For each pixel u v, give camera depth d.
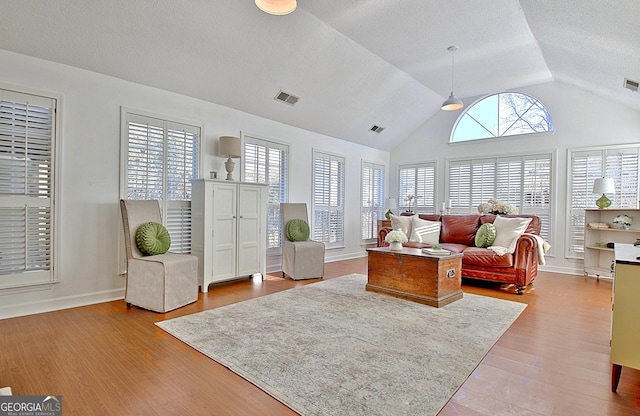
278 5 2.58
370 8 3.50
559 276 5.13
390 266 3.79
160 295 3.14
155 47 3.43
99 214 3.48
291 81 4.57
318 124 5.76
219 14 3.31
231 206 4.22
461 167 6.60
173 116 4.04
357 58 4.57
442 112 6.86
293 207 5.21
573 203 5.38
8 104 2.96
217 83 4.17
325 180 6.17
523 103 5.97
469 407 1.68
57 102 3.20
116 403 1.69
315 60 4.34
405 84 5.62
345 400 1.73
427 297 3.47
